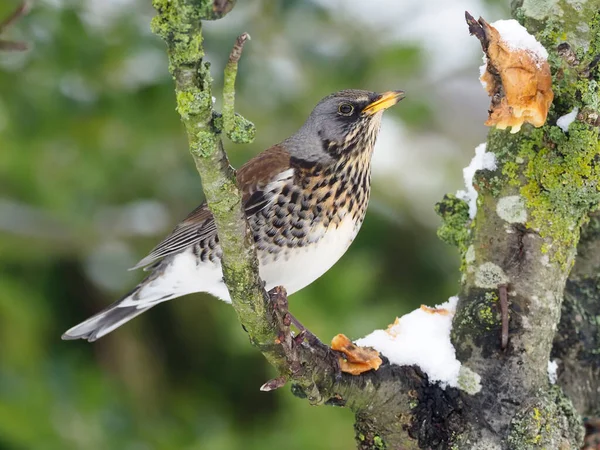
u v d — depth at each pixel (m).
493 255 6.73
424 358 6.73
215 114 5.28
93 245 12.85
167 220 12.95
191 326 13.16
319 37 12.65
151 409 12.59
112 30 11.90
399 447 6.75
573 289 8.09
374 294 12.55
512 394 6.58
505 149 6.71
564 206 6.56
